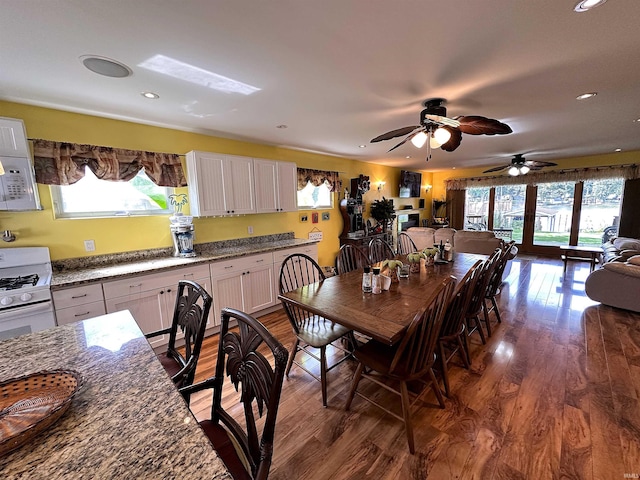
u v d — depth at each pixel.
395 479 1.44
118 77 1.90
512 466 1.49
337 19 1.36
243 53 1.65
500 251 2.70
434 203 8.36
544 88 2.22
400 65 1.82
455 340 2.42
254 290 3.44
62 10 1.24
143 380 0.95
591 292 3.74
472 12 1.32
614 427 1.72
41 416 0.76
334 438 1.70
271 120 2.91
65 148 2.46
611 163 5.76
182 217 3.03
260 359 0.92
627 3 1.26
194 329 1.34
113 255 2.82
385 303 1.95
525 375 2.26
